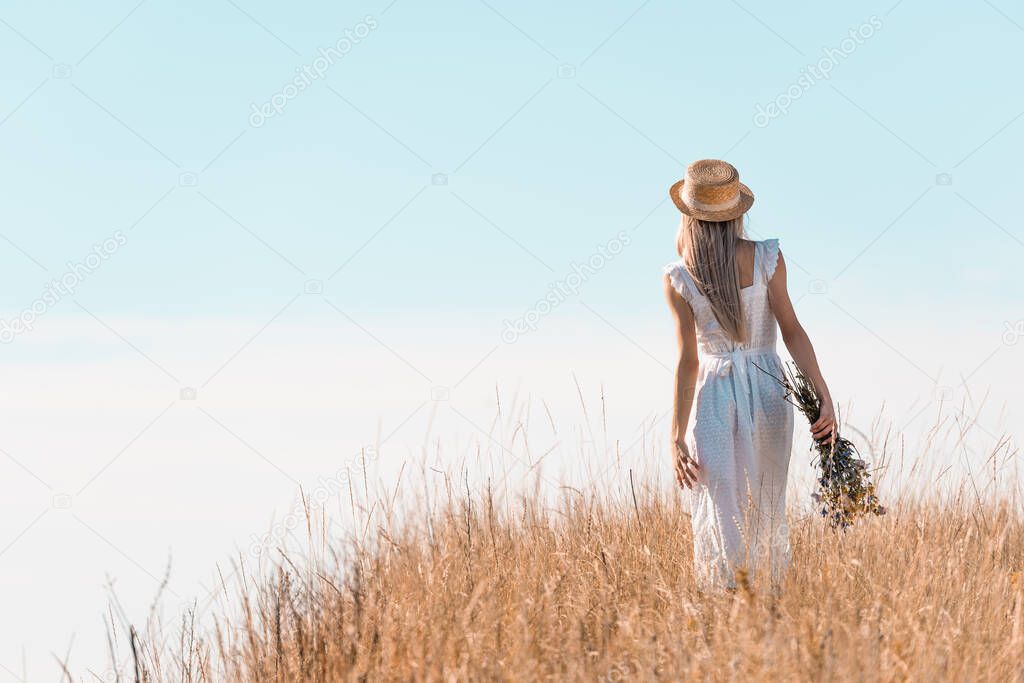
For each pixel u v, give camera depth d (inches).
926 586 293.0
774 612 271.4
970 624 277.0
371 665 266.4
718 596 286.8
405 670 258.5
